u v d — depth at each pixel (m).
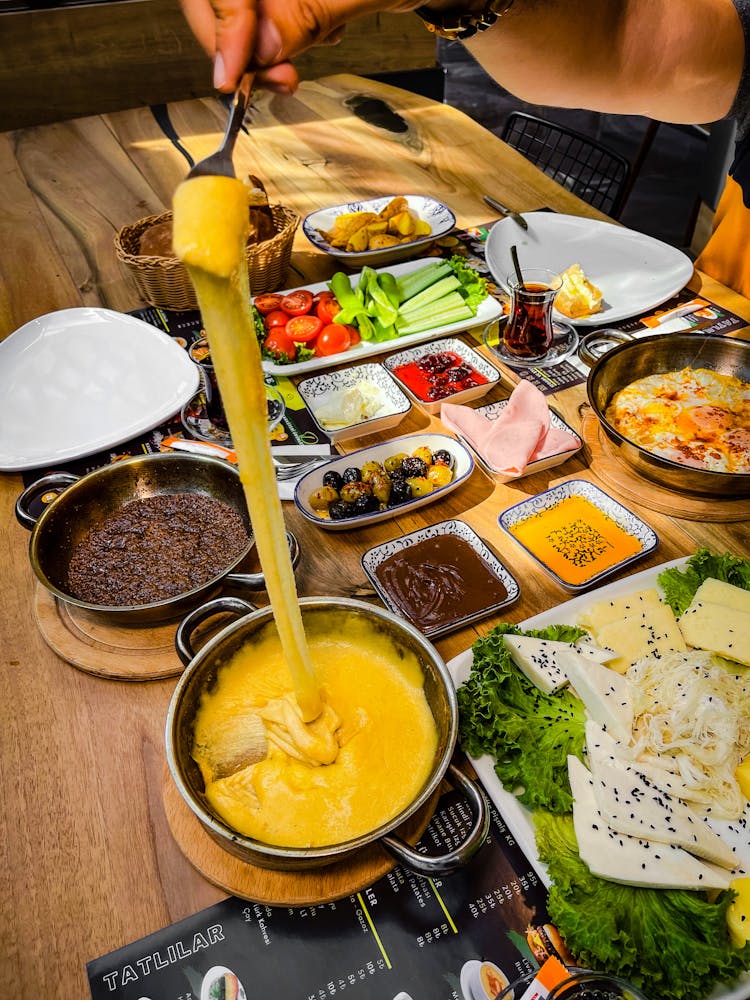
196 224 0.75
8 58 3.89
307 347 2.02
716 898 0.99
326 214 2.55
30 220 2.73
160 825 1.14
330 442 1.78
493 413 1.82
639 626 1.30
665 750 1.12
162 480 1.60
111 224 2.69
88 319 2.09
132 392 1.91
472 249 2.45
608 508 1.57
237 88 0.88
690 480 1.53
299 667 1.06
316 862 0.94
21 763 1.21
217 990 0.98
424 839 1.10
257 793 1.07
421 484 1.60
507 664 1.20
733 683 1.19
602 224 2.45
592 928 0.95
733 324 2.09
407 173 2.92
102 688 1.32
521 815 1.08
